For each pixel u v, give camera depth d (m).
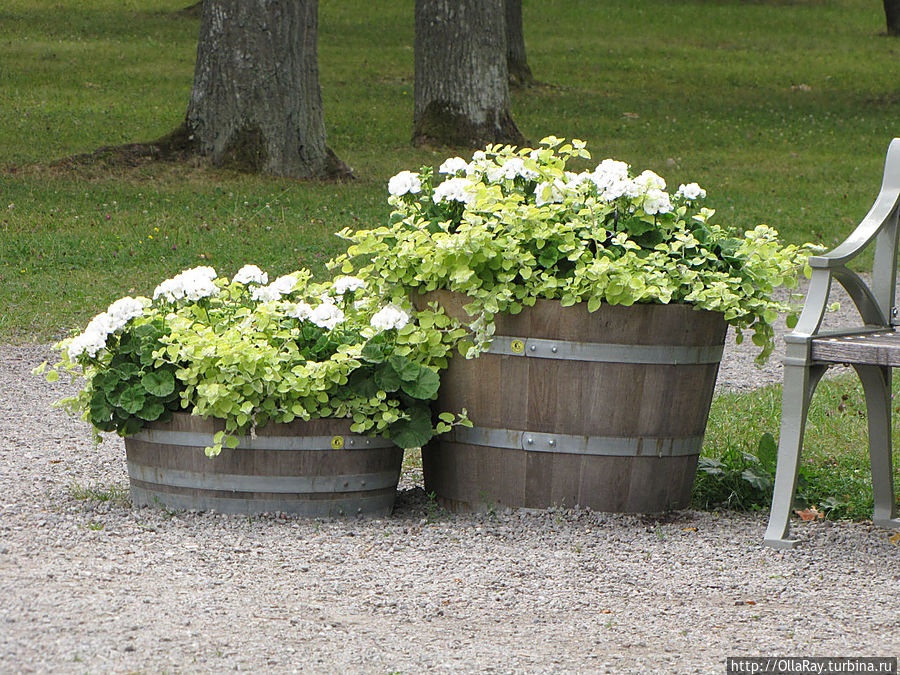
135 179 23.77
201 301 7.70
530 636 5.36
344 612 5.56
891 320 7.64
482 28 29.92
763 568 6.50
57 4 49.78
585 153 7.67
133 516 7.05
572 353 7.02
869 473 8.56
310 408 6.98
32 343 13.68
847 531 7.36
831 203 25.27
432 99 30.33
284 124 24.91
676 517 7.44
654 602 5.90
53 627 5.09
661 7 58.66
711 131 34.78
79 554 6.25
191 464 7.07
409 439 7.10
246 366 6.84
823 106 39.94
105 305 15.56
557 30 52.75
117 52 41.03
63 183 23.14
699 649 5.26
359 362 7.04
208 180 23.98
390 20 52.12
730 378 12.48
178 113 32.56
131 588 5.71
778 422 9.97
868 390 7.44
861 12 59.91
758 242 7.68
